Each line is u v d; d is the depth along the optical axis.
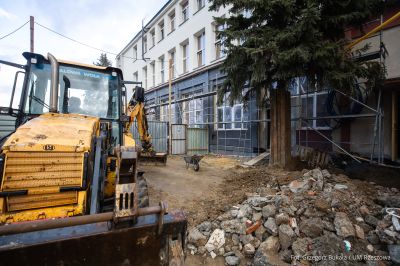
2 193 2.10
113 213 1.81
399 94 6.68
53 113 3.08
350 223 3.32
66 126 2.76
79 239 1.70
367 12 5.21
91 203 2.40
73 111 3.95
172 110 17.36
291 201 3.87
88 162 2.50
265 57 5.18
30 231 1.55
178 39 16.47
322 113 8.26
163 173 7.88
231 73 6.21
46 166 2.30
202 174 7.71
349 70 5.16
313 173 4.81
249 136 10.95
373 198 4.03
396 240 3.01
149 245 1.95
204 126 13.87
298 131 9.03
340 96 7.58
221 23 6.32
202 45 14.50
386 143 6.84
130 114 6.93
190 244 3.50
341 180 4.58
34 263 1.61
